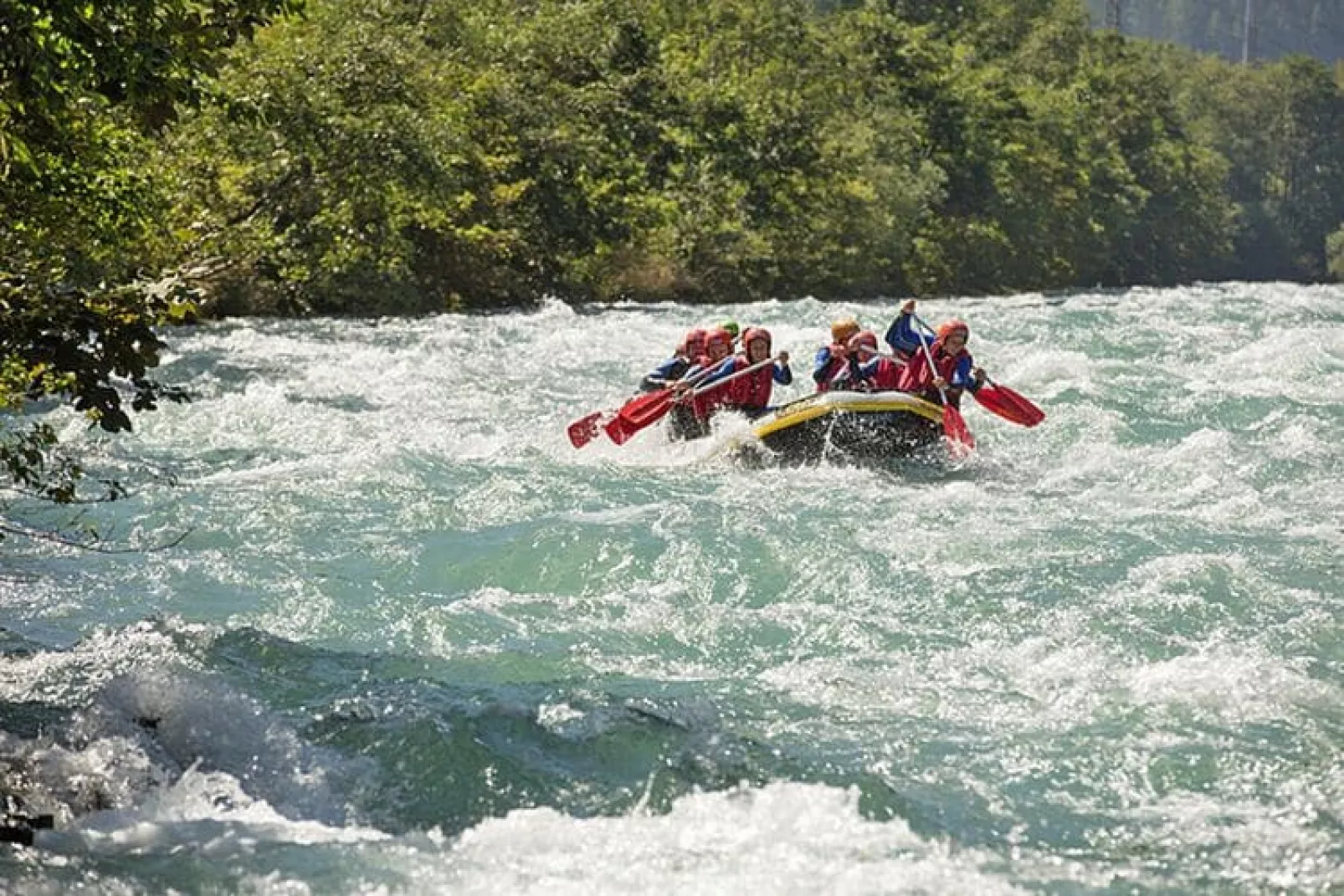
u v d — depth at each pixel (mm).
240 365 79625
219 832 23609
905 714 28750
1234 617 34500
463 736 27125
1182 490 49500
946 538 41000
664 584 37906
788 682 30672
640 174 166500
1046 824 24328
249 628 33594
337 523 43875
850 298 193875
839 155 199125
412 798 25266
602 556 39656
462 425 63094
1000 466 54625
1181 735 27578
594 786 25500
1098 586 36875
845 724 28234
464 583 38562
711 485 50125
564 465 53031
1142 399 67125
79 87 29516
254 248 92375
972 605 35625
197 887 21625
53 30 27797
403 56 114000
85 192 40938
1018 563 38844
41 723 27688
